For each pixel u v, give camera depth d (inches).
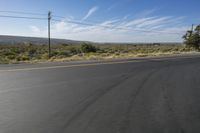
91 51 2148.1
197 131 214.8
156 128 222.7
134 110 283.3
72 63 920.9
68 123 237.9
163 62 956.0
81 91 394.6
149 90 400.8
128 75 582.9
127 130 217.3
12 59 1327.5
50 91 396.5
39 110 285.6
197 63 916.0
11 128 225.5
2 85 449.7
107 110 283.4
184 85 449.4
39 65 835.4
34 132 214.8
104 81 494.9
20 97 354.3
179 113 271.6
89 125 231.6
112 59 1175.6
